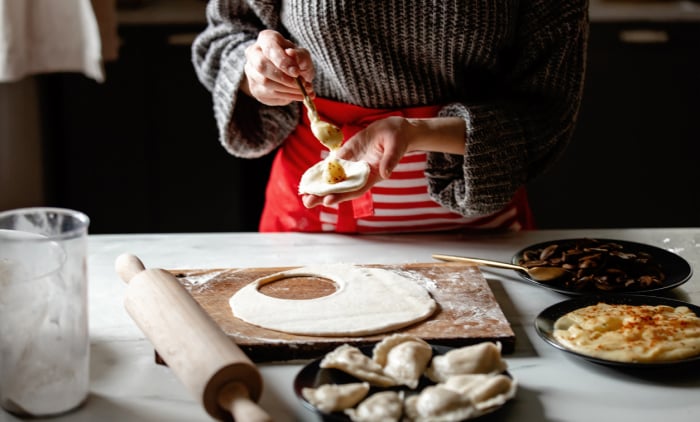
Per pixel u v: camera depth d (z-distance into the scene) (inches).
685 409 36.0
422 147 53.1
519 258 51.8
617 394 37.1
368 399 33.9
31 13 96.4
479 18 53.6
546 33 54.9
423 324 42.1
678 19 120.0
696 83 123.3
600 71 123.0
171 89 120.1
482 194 53.9
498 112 54.1
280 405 36.7
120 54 118.1
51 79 118.3
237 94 58.7
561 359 40.4
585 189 128.6
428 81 57.1
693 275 50.8
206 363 33.9
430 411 33.2
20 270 35.4
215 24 62.9
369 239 58.5
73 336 35.7
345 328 41.1
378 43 54.7
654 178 127.9
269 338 40.4
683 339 38.8
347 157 52.5
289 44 51.9
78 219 37.4
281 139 62.0
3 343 35.0
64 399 35.8
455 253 55.2
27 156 114.8
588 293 45.6
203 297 45.5
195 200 125.6
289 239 58.6
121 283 50.3
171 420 35.6
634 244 53.1
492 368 37.0
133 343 42.4
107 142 121.7
